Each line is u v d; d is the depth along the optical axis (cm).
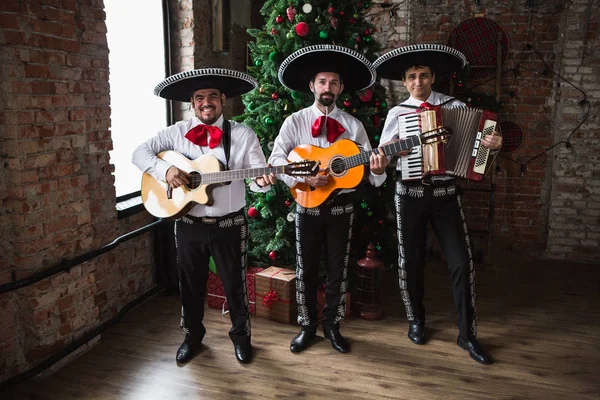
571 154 451
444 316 346
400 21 471
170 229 375
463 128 262
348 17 339
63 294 277
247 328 285
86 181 287
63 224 273
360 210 369
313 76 279
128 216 349
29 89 247
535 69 450
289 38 327
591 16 426
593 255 461
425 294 388
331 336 301
